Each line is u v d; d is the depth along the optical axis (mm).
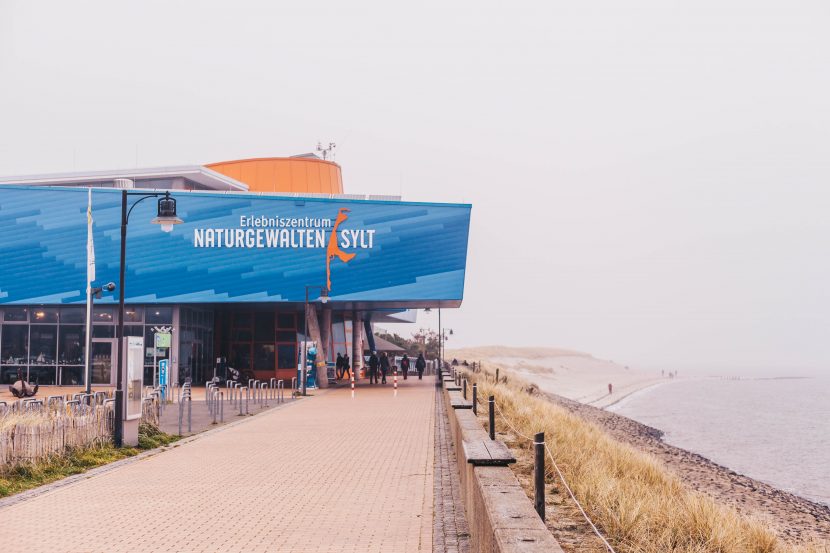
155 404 23500
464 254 52031
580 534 11375
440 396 40594
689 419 72750
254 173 69125
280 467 16234
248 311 59375
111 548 9516
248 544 9688
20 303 50688
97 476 15234
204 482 14430
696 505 13172
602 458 20188
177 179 55938
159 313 51438
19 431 15086
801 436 57125
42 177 56062
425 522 10883
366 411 30969
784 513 23500
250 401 36875
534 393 73750
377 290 51375
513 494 6785
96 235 50875
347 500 12578
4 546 9617
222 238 51281
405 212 51812
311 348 47406
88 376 34938
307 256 51438
